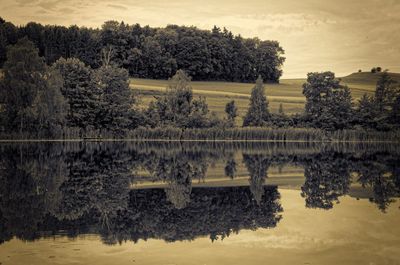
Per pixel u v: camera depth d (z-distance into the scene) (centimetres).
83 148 8594
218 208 3012
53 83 9700
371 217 2769
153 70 18800
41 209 2841
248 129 12638
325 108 13325
